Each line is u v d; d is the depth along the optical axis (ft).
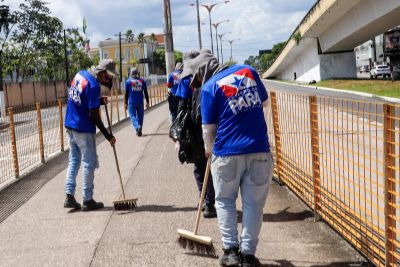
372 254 13.64
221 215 13.74
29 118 54.80
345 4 110.73
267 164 13.56
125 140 42.70
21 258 15.67
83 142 20.21
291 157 25.16
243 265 13.32
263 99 14.14
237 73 13.53
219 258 14.16
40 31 179.73
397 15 103.14
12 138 29.14
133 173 27.89
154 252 15.38
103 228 18.07
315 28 140.87
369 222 15.39
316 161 17.52
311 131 17.53
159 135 44.83
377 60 250.78
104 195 23.18
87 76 19.99
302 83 163.63
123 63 354.95
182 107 17.69
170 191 23.11
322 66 161.89
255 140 13.30
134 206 20.53
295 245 15.39
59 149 41.60
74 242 16.79
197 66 14.12
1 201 23.29
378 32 128.98
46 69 189.67
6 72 179.52
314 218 17.74
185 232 15.28
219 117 13.47
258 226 13.50
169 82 34.55
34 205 22.22
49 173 29.99
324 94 102.63
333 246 15.20
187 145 17.49
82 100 19.89
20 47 181.57
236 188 13.71
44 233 18.03
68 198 20.95
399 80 120.57
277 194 21.52
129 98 44.60
